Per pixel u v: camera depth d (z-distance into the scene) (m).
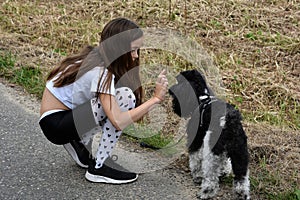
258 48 5.51
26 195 3.28
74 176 3.49
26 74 5.02
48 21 6.21
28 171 3.54
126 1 6.61
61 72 3.26
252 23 6.00
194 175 3.45
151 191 3.36
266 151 3.76
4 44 5.59
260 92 4.71
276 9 6.36
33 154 3.77
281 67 5.18
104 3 6.65
